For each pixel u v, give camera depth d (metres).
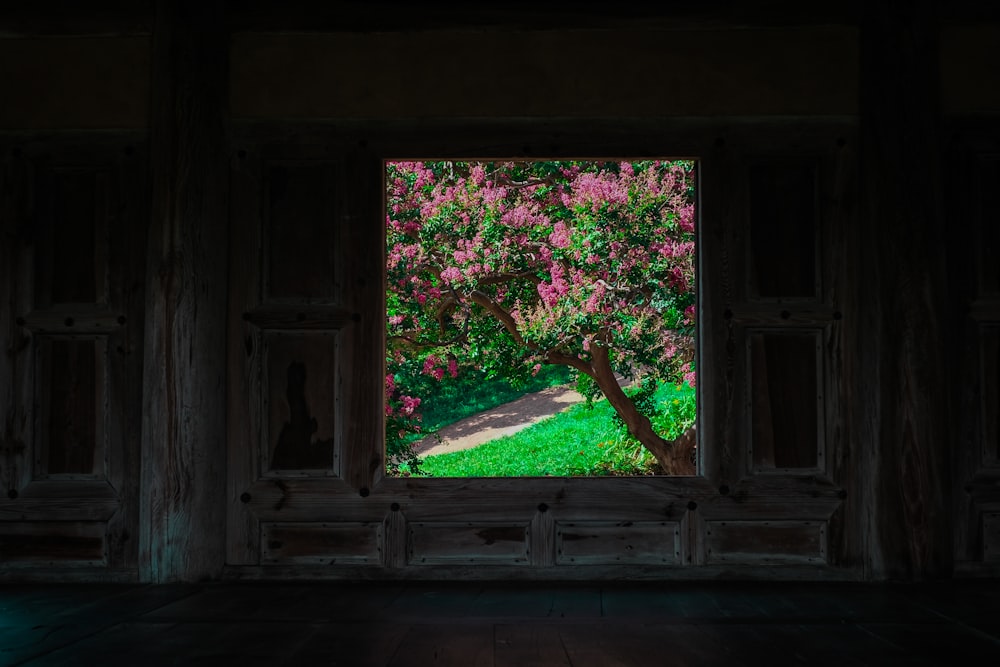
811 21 4.33
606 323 8.16
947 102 4.31
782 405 4.28
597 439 11.39
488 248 8.43
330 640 3.06
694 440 8.61
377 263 4.36
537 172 8.77
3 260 4.35
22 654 2.88
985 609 3.58
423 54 4.38
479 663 2.76
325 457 4.32
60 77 4.39
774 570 4.21
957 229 4.30
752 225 4.32
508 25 4.37
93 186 4.38
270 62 4.38
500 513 4.27
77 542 4.28
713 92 4.34
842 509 4.23
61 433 4.32
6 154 4.38
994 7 4.29
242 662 2.77
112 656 2.85
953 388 4.26
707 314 4.30
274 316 4.33
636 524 4.26
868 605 3.66
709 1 4.34
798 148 4.33
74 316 4.33
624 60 4.36
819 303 4.29
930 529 4.16
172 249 4.23
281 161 4.38
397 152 4.36
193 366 4.22
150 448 4.20
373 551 4.27
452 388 14.48
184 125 4.29
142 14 4.36
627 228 8.18
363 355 4.33
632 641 3.04
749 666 2.72
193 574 4.19
